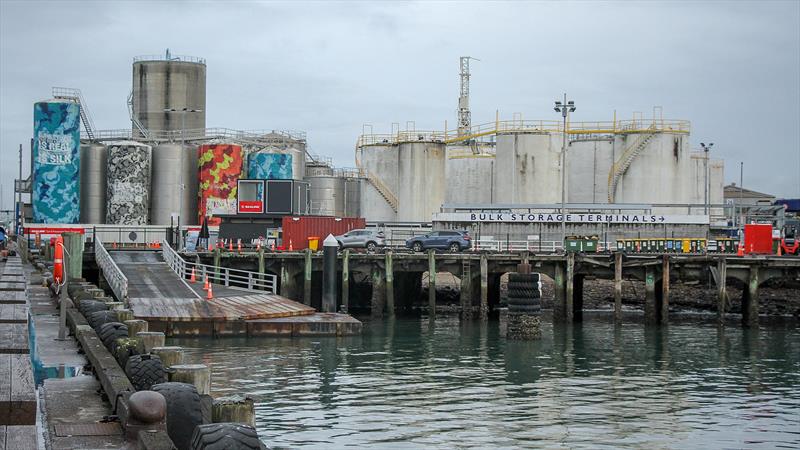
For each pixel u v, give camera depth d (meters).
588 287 90.31
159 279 64.94
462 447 29.80
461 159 127.44
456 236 77.75
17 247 77.56
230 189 108.25
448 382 41.62
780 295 81.94
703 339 59.59
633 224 86.50
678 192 103.69
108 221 107.25
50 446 15.67
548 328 65.94
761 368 47.25
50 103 105.00
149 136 122.00
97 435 16.47
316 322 55.69
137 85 138.75
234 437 13.23
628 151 103.75
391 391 38.97
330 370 43.91
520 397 38.38
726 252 75.44
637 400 38.19
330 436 30.72
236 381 40.25
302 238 85.19
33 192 106.12
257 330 54.56
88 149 109.12
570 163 112.56
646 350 53.81
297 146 119.00
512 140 102.56
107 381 19.31
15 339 20.05
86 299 35.78
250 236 89.25
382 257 71.75
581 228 86.94
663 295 67.06
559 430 32.50
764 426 33.84
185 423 16.94
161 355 22.69
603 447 30.31
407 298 82.81
